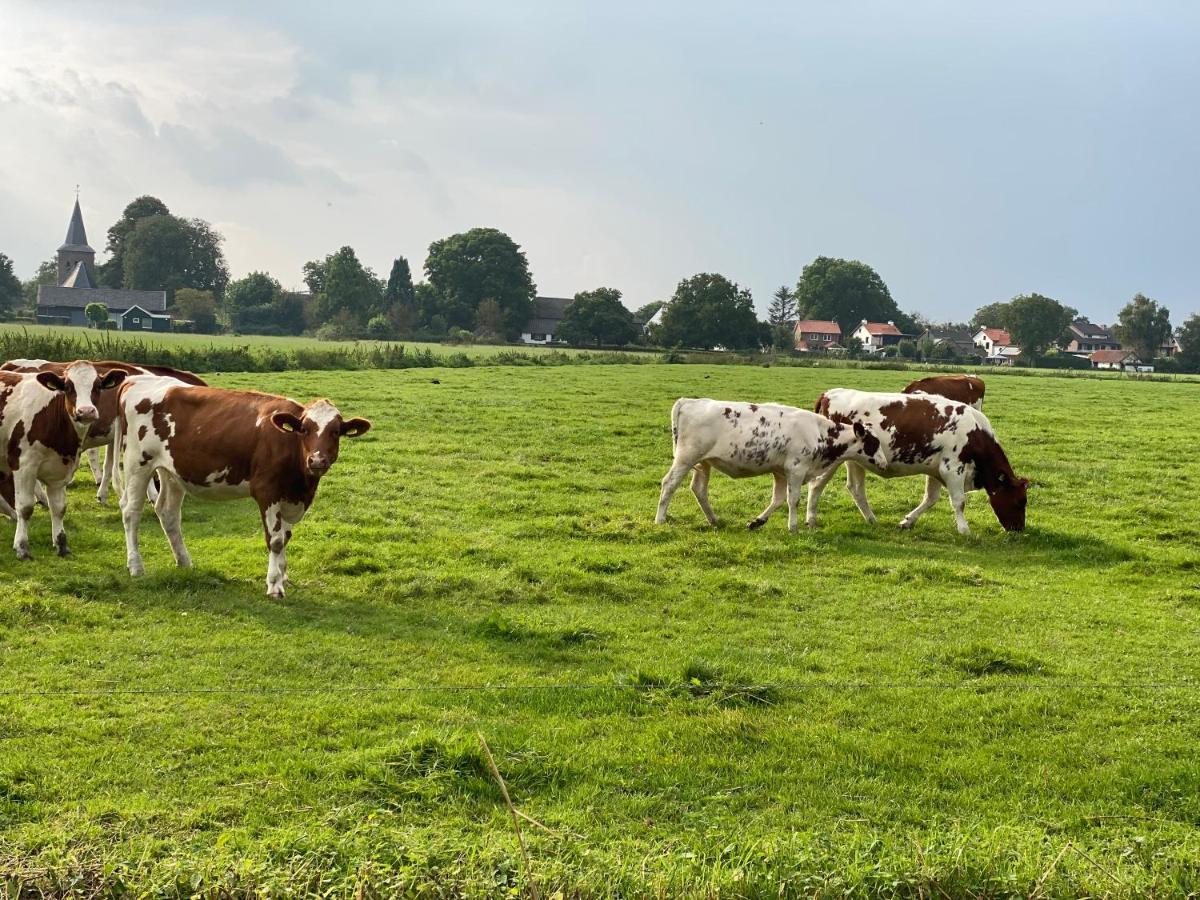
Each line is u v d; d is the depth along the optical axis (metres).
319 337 110.94
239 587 12.11
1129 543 16.22
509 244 131.75
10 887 5.73
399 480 19.19
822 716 8.75
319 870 5.86
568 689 9.09
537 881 5.84
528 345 110.81
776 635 11.16
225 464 12.00
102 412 15.99
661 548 15.00
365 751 7.56
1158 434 29.41
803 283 172.25
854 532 16.66
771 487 20.16
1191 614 12.38
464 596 12.13
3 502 14.70
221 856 5.99
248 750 7.66
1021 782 7.59
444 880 5.82
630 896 5.83
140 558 12.52
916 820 6.97
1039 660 10.26
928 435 16.70
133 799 6.82
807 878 5.91
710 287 110.00
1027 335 141.50
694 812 6.93
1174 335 164.00
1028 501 19.55
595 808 6.98
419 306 128.62
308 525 15.46
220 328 138.38
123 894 5.79
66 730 7.87
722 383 46.94
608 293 115.38
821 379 52.97
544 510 17.23
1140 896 5.93
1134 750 8.18
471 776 7.25
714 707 8.77
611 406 33.38
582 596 12.41
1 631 10.02
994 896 5.95
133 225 171.75
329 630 10.69
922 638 11.17
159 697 8.63
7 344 42.09
